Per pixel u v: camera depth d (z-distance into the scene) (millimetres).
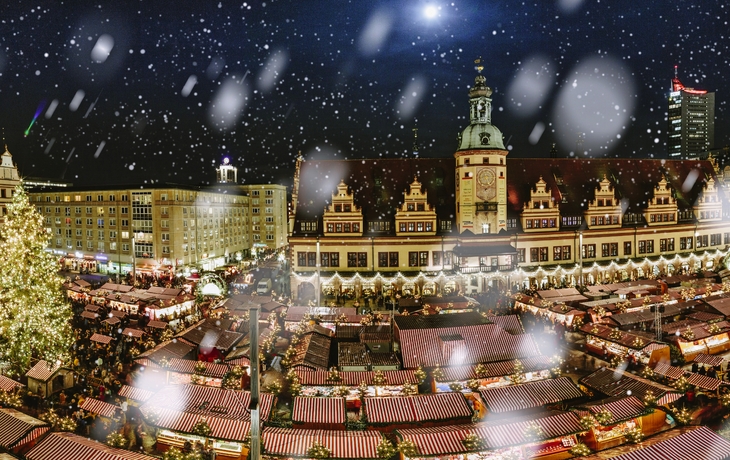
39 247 43938
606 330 50781
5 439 29781
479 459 29203
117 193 105625
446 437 29422
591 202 86562
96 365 48094
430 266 80250
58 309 45188
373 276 78688
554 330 57844
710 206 96312
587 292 68938
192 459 28344
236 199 132500
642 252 89188
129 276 95125
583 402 36875
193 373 41656
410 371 41062
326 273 79250
